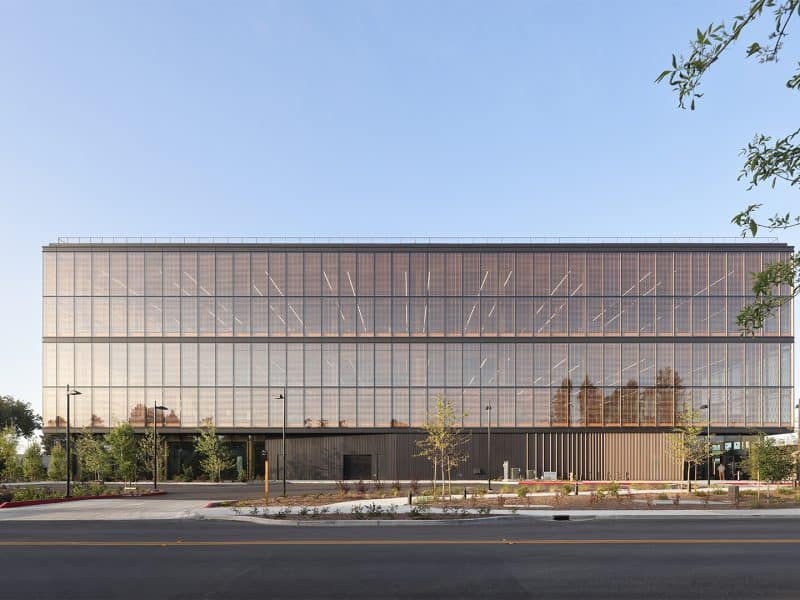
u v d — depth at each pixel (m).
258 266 60.25
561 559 15.20
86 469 56.78
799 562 14.88
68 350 59.56
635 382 58.47
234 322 59.84
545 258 59.81
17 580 13.25
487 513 24.55
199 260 60.34
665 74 4.80
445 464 58.31
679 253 59.41
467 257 59.97
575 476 57.75
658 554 15.91
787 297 5.29
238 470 60.25
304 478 59.69
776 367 58.16
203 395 59.31
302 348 59.56
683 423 57.56
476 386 58.84
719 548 16.86
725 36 4.54
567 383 58.66
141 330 59.78
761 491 38.94
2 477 56.22
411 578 13.10
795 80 4.48
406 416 58.75
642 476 57.50
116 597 11.74
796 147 4.68
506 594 11.80
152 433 58.41
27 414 100.38
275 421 59.00
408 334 59.44
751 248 59.03
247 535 19.84
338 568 14.16
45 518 26.08
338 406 59.03
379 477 58.62
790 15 4.30
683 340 58.66
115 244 60.34
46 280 60.03
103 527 22.84
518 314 59.41
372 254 60.12
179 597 11.70
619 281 59.41
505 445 58.41
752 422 57.56
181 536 19.80
